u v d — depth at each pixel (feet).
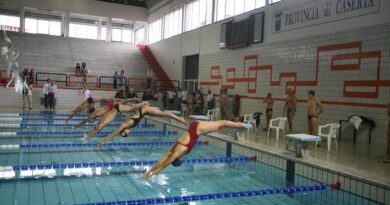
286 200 15.44
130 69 67.15
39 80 56.39
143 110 20.81
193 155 24.88
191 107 47.57
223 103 39.09
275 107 36.78
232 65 44.55
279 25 36.63
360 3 27.86
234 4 45.42
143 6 76.95
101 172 18.61
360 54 27.71
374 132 26.40
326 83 30.71
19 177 17.15
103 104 52.95
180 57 59.41
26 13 80.74
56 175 17.74
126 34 89.92
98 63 65.98
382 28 26.11
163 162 14.98
